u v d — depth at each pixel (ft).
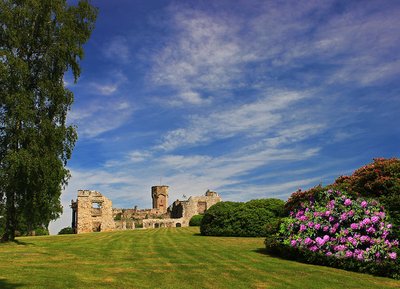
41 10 75.51
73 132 77.25
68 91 77.97
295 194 63.67
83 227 179.73
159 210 236.43
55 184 72.69
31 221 77.41
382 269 36.27
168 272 38.32
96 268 40.81
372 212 41.34
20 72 69.62
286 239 48.21
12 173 68.13
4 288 30.83
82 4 82.12
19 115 68.49
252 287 32.04
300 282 33.78
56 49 75.56
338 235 42.09
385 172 48.67
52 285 32.04
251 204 84.69
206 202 212.84
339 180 58.23
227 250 56.13
